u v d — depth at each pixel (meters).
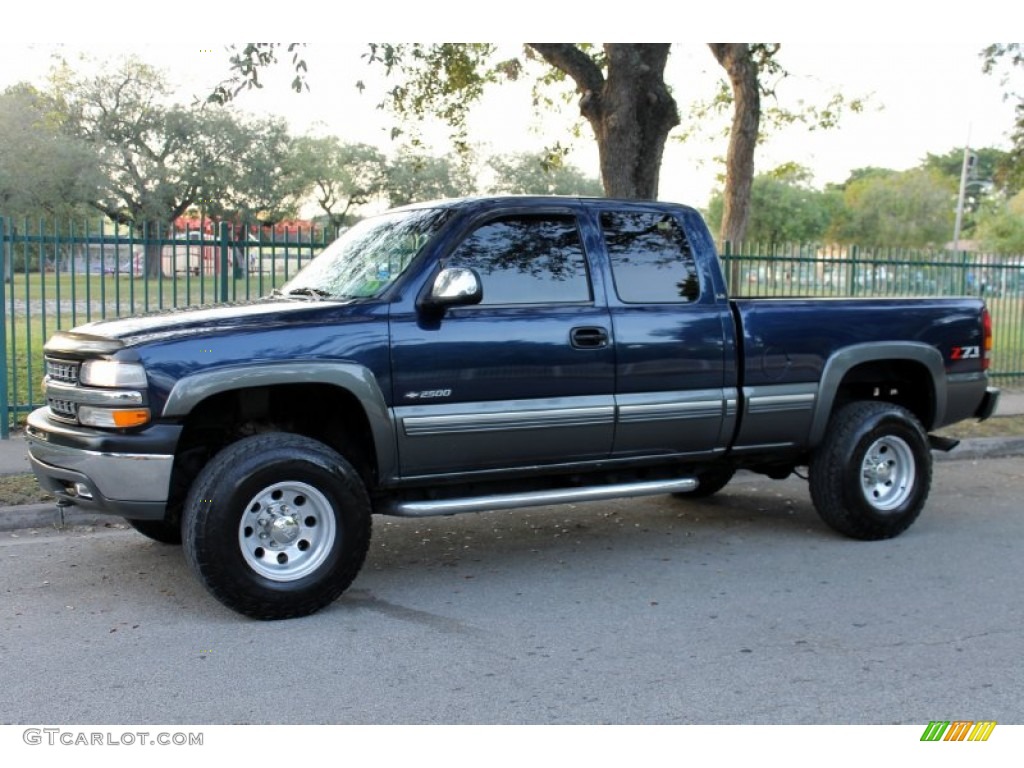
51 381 5.36
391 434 5.36
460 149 15.96
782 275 13.89
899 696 4.24
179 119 39.41
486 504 5.68
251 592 5.02
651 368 6.00
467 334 5.50
